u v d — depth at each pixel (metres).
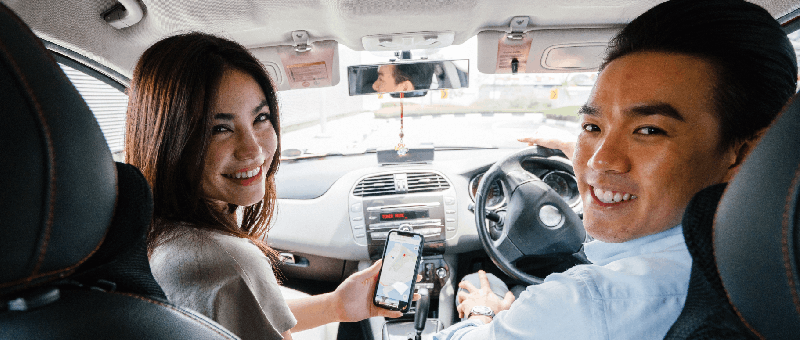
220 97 0.81
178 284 0.73
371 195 2.19
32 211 0.36
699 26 0.52
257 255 0.84
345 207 2.17
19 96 0.35
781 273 0.36
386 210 2.16
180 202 0.83
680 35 0.52
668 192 0.56
